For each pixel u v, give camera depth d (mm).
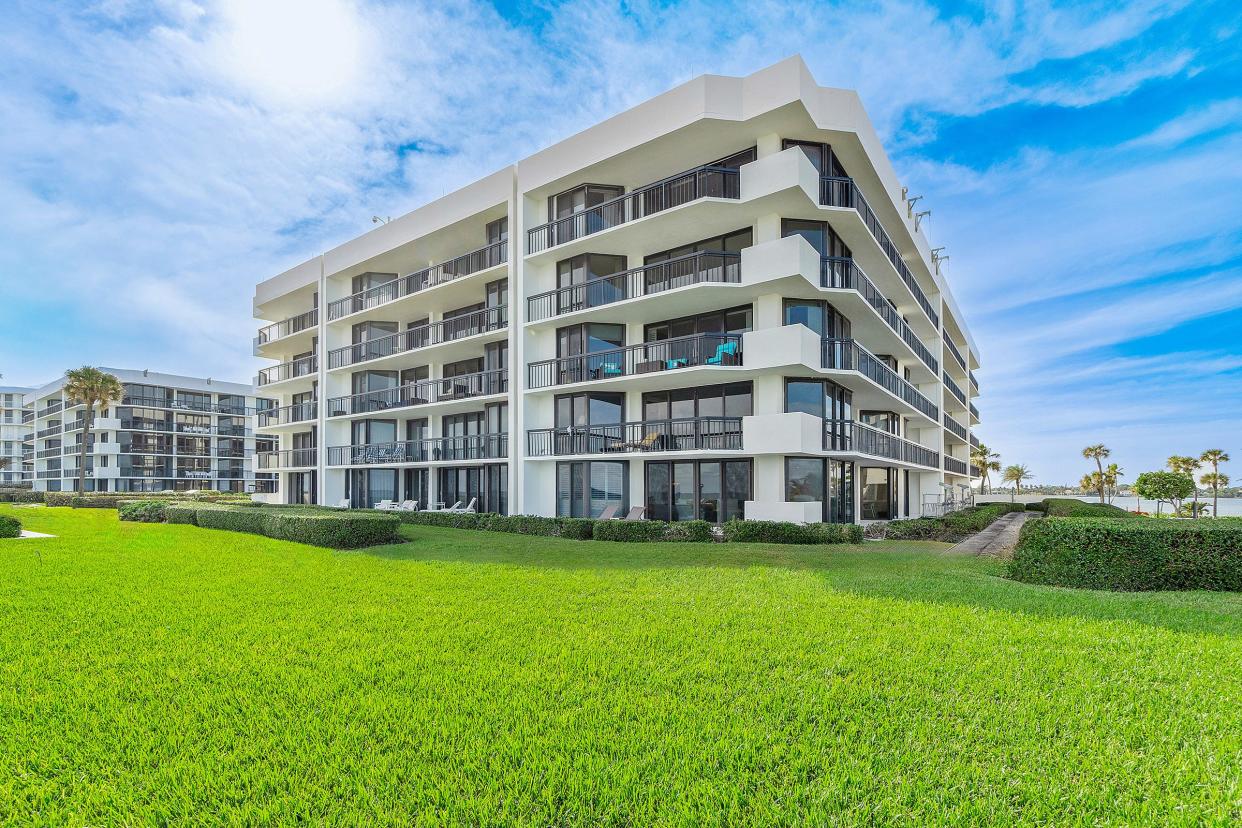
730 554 11906
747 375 16734
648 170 18750
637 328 19484
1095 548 8062
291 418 31219
